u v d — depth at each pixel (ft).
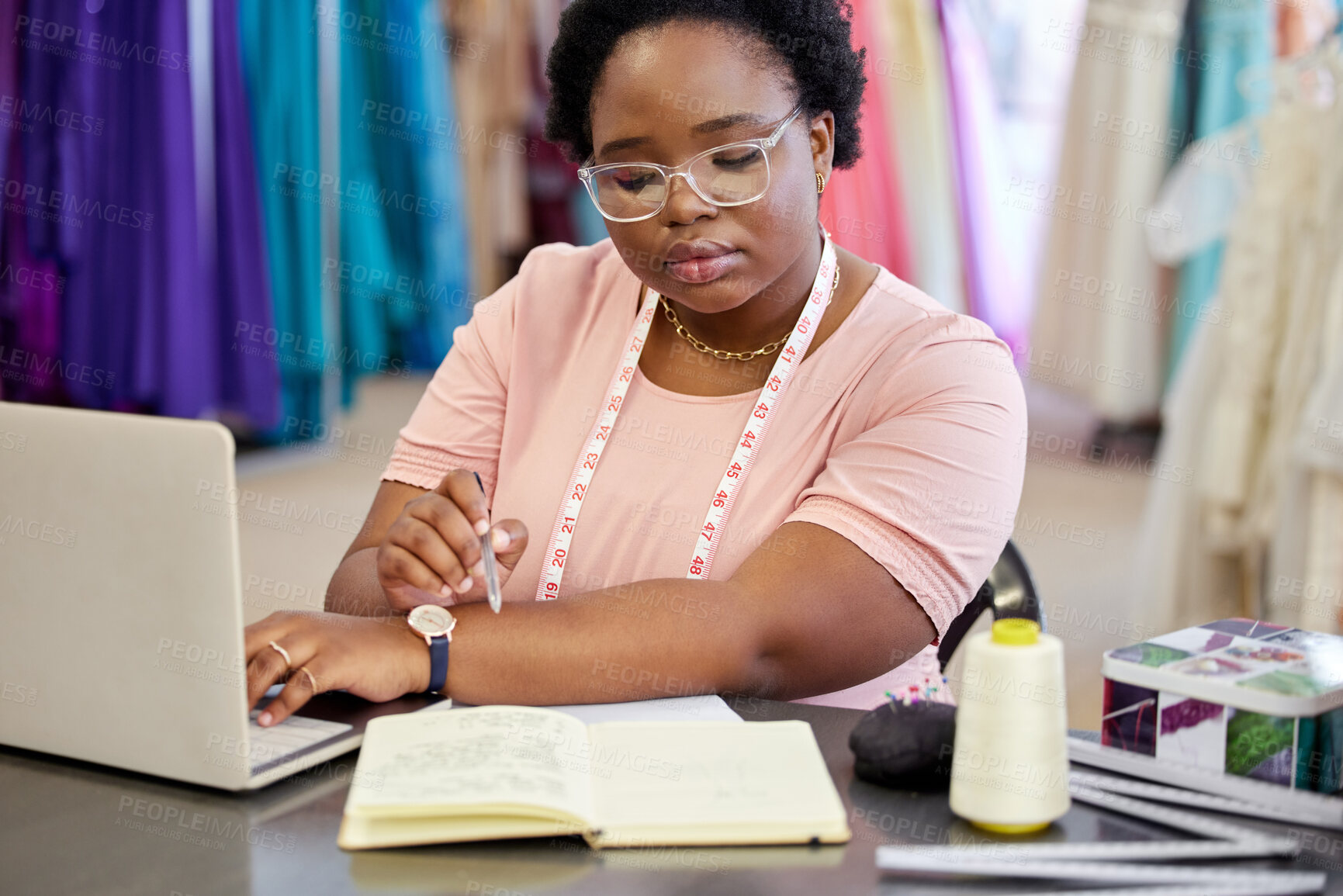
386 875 2.67
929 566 4.07
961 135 16.01
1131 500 14.48
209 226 12.58
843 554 3.98
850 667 4.01
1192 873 2.60
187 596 2.98
